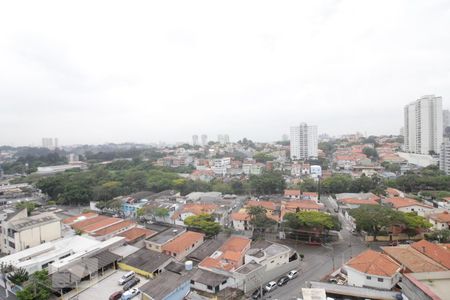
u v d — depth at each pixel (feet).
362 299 97.91
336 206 272.92
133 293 118.42
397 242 178.60
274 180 327.47
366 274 116.37
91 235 182.19
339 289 101.91
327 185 312.71
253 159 555.28
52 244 159.12
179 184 338.13
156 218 239.30
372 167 425.28
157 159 616.39
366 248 173.17
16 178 460.55
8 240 167.84
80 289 125.39
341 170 446.19
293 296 120.57
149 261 145.69
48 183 325.42
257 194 335.47
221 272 133.18
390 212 183.62
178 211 236.22
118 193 316.40
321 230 180.34
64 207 297.53
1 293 125.08
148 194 305.94
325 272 143.23
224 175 456.04
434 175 325.62
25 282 124.06
